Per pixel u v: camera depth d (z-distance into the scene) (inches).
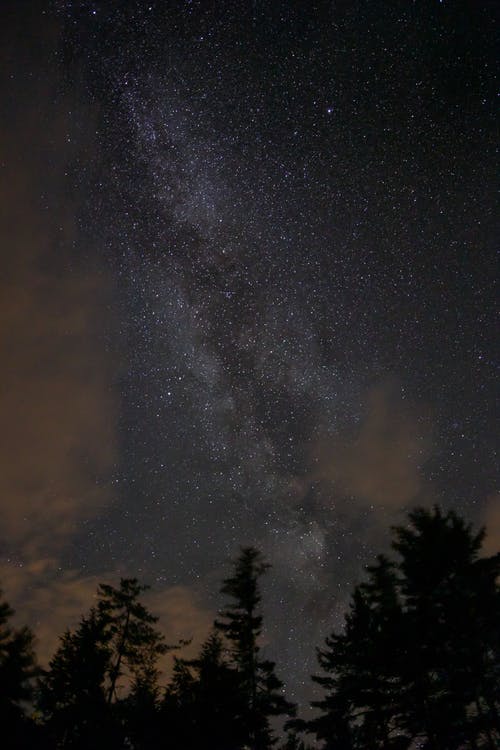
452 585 820.6
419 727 804.0
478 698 810.8
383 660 818.2
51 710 986.1
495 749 793.6
